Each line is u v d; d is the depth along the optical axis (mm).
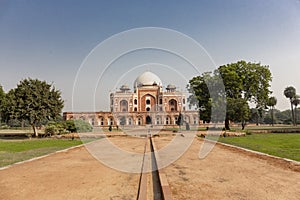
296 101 72750
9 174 9906
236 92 39281
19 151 17422
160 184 8273
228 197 6844
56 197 7105
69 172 10289
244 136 28438
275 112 111938
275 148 16781
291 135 29234
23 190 7766
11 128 62156
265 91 41125
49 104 34594
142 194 7277
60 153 16109
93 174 9938
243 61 41281
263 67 41188
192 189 7625
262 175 9297
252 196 6906
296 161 11555
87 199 6934
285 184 8039
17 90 34375
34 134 34656
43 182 8688
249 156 13789
